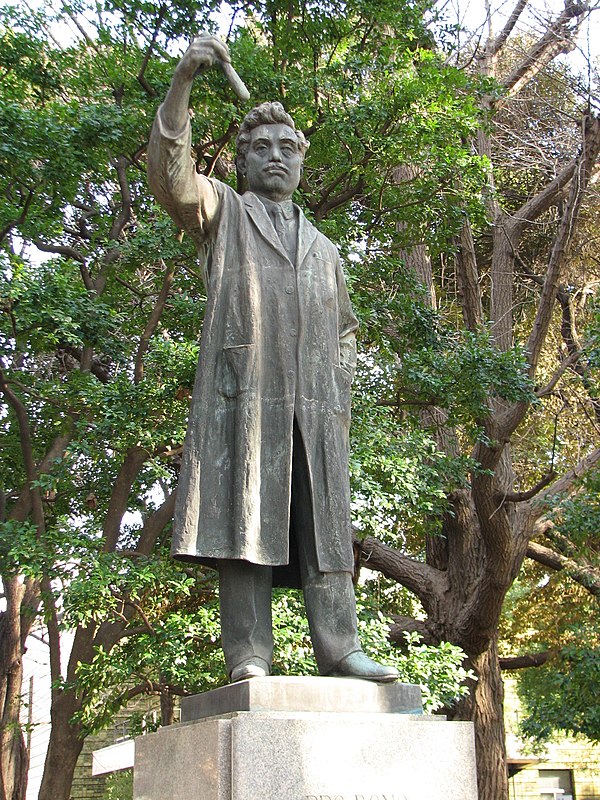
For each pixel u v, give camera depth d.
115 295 13.29
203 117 11.31
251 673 3.92
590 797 26.70
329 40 11.94
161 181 4.25
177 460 12.71
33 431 13.92
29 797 26.45
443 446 15.53
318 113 11.59
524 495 14.04
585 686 14.10
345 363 4.60
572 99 16.69
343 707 3.77
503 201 17.88
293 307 4.39
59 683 10.80
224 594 4.20
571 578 16.38
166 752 3.77
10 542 10.54
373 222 12.66
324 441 4.29
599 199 16.23
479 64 16.62
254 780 3.36
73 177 11.41
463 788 3.64
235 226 4.47
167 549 12.06
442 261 17.41
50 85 12.18
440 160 11.53
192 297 12.26
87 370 12.40
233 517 4.10
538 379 16.86
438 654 10.87
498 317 16.47
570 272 16.86
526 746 23.83
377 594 17.25
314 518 4.20
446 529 15.91
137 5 11.22
